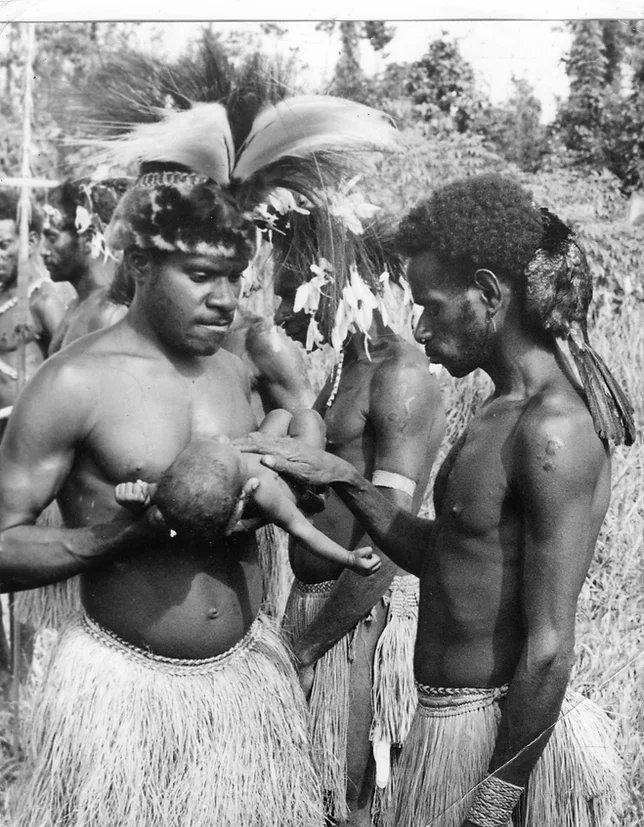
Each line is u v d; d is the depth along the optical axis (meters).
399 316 3.57
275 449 2.44
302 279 2.99
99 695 2.35
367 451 2.98
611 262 4.61
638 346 4.43
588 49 4.98
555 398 2.21
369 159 3.10
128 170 3.59
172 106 2.73
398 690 2.96
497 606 2.27
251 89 2.73
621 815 2.94
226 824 2.36
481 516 2.26
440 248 2.31
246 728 2.42
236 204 2.38
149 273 2.34
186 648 2.38
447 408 4.03
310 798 2.58
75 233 3.72
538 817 2.33
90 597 2.41
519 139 4.99
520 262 2.25
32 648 3.81
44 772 2.40
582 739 2.37
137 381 2.35
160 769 2.34
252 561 2.50
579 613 3.66
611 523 3.90
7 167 4.81
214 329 2.34
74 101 2.79
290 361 3.18
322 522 2.94
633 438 2.29
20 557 2.28
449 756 2.31
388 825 2.58
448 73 4.95
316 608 3.01
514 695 2.19
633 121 5.00
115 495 2.25
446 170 4.63
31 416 2.29
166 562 2.36
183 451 2.21
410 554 2.55
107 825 2.31
